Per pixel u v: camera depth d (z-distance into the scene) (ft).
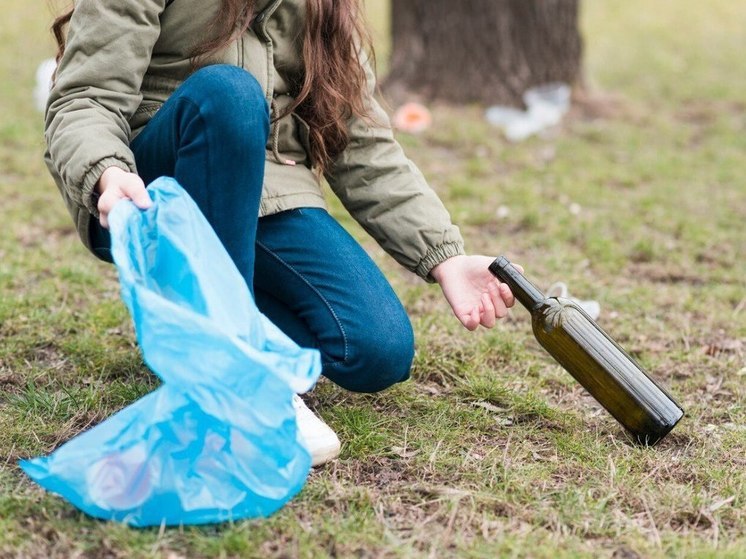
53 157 6.27
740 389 8.62
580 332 7.01
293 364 5.38
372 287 7.00
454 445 7.23
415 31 20.65
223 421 5.28
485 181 16.20
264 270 7.11
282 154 7.32
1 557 5.49
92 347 8.87
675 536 6.07
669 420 6.97
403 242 7.36
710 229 14.02
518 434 7.53
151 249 5.65
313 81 7.11
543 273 12.12
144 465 5.57
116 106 6.44
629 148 18.72
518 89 20.40
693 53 28.99
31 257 11.60
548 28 20.56
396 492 6.49
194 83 6.15
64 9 7.34
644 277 12.30
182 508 5.61
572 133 19.54
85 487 5.56
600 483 6.68
